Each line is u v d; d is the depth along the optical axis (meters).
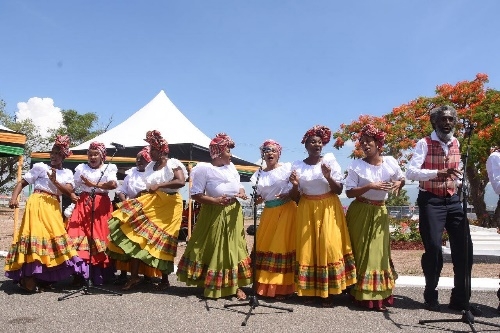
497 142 14.09
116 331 4.06
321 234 5.02
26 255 5.41
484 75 15.95
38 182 5.62
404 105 17.14
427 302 4.98
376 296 4.86
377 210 5.04
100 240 5.92
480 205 17.30
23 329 4.09
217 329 4.15
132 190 6.02
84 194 6.00
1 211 27.73
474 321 4.44
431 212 4.93
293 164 5.30
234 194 5.41
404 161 16.70
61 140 5.70
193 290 5.77
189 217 10.90
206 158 11.63
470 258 4.79
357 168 5.04
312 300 5.18
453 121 4.91
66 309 4.79
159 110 13.87
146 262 5.47
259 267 5.42
